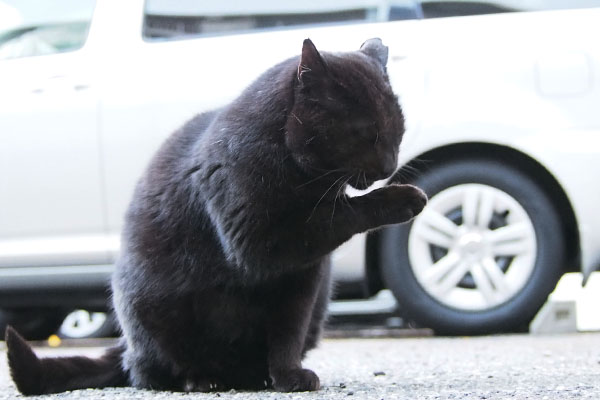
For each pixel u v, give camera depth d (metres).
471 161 5.80
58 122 6.04
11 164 6.11
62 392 3.92
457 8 5.85
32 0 6.39
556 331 6.14
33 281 6.13
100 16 6.17
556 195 5.80
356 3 5.88
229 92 5.82
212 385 3.86
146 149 5.90
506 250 5.77
